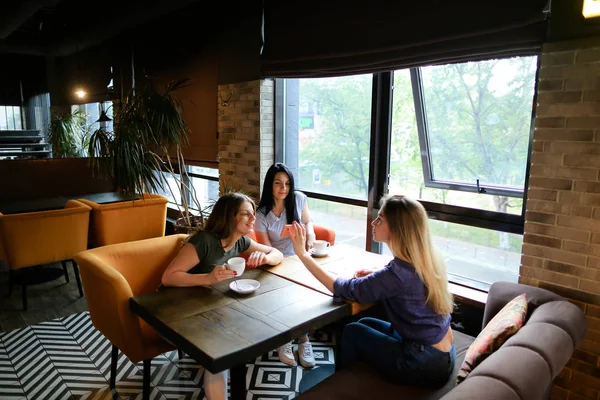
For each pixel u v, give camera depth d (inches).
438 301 68.5
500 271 105.1
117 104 236.4
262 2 141.3
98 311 80.0
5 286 150.6
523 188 98.3
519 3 83.7
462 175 110.9
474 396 42.6
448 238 114.5
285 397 92.8
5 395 90.2
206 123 177.3
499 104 99.9
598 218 75.9
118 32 209.9
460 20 92.8
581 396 80.3
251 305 69.9
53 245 132.2
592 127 75.2
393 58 106.2
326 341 120.5
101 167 150.7
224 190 164.9
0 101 332.8
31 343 112.0
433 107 112.6
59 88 307.0
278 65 137.7
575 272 79.4
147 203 151.8
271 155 152.4
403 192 122.6
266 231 111.8
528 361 49.9
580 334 63.5
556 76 78.7
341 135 135.3
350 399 64.6
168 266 85.3
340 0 117.4
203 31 170.6
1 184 189.9
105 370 100.3
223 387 74.6
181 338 58.8
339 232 140.4
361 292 69.8
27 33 262.2
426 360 67.4
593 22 73.6
